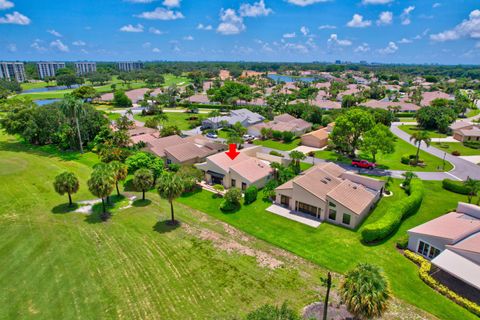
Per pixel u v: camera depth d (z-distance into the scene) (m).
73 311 25.62
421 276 29.56
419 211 43.88
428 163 67.50
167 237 36.94
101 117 80.94
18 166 59.94
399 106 129.12
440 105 129.50
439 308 25.98
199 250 34.31
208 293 27.72
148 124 97.50
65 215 42.19
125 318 24.95
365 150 62.41
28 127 73.69
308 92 177.38
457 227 33.56
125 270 30.84
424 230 33.59
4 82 183.75
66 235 37.12
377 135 61.69
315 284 28.97
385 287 21.27
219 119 105.62
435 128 104.50
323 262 32.25
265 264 31.91
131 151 65.50
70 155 70.44
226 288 28.34
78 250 34.16
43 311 25.59
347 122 65.31
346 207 39.09
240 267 31.39
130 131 84.44
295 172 57.06
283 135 87.62
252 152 64.88
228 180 52.53
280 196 45.75
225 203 44.09
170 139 70.94
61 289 28.17
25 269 30.89
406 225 39.88
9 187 50.62
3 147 75.62
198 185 53.31
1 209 43.44
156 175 53.16
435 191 51.56
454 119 104.12
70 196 45.09
